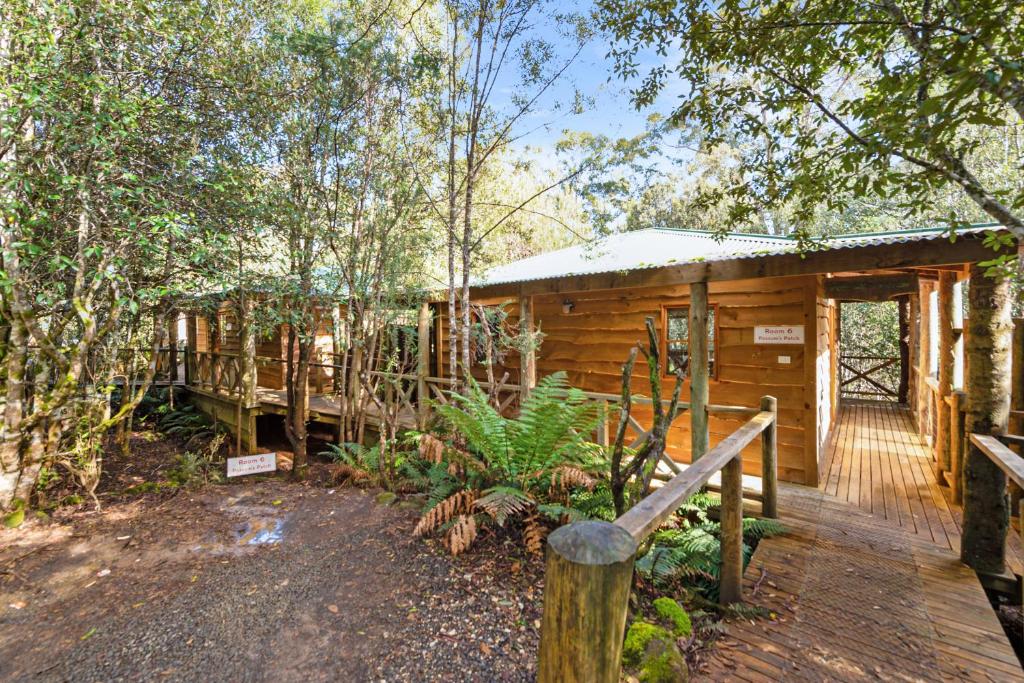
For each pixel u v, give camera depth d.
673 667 1.90
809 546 3.03
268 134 4.48
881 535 3.19
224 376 8.12
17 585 2.71
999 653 2.02
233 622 2.34
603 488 3.24
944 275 4.30
